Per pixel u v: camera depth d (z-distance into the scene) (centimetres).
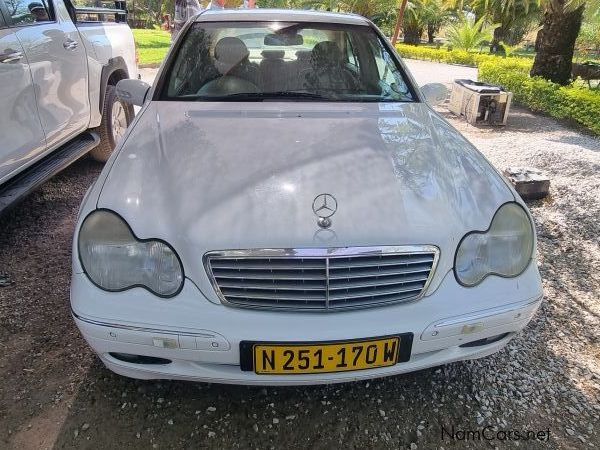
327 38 283
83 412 183
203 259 158
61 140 338
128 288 160
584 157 488
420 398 196
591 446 177
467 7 2331
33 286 259
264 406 190
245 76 263
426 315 163
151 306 158
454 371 210
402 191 179
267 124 223
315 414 187
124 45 457
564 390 202
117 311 158
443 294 166
